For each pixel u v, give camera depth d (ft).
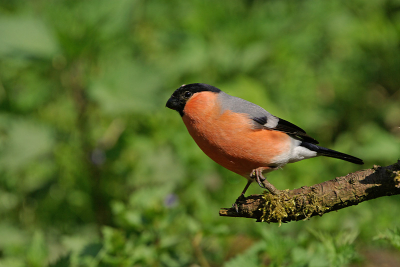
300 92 41.57
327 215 32.45
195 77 40.52
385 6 46.03
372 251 30.27
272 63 42.32
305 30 43.73
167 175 35.50
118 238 23.86
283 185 35.76
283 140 24.00
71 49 33.24
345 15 44.73
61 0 35.76
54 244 32.73
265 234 23.32
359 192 17.65
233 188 35.78
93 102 35.04
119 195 34.88
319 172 37.50
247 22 42.88
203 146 24.32
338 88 44.21
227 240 30.17
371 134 41.29
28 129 33.50
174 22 44.14
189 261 26.84
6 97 36.83
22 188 35.55
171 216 25.99
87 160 34.19
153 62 38.78
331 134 43.09
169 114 37.65
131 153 36.32
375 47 44.29
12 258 25.75
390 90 44.86
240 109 23.67
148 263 24.76
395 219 32.60
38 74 37.06
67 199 34.83
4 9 39.52
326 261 21.53
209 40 42.16
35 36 33.47
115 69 33.83
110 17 34.55
